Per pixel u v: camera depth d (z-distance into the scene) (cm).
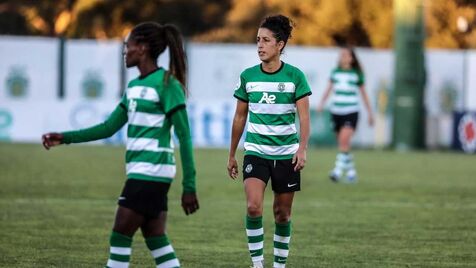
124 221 2167
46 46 9169
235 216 4116
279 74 2727
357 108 5675
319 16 12988
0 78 9162
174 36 2219
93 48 9200
